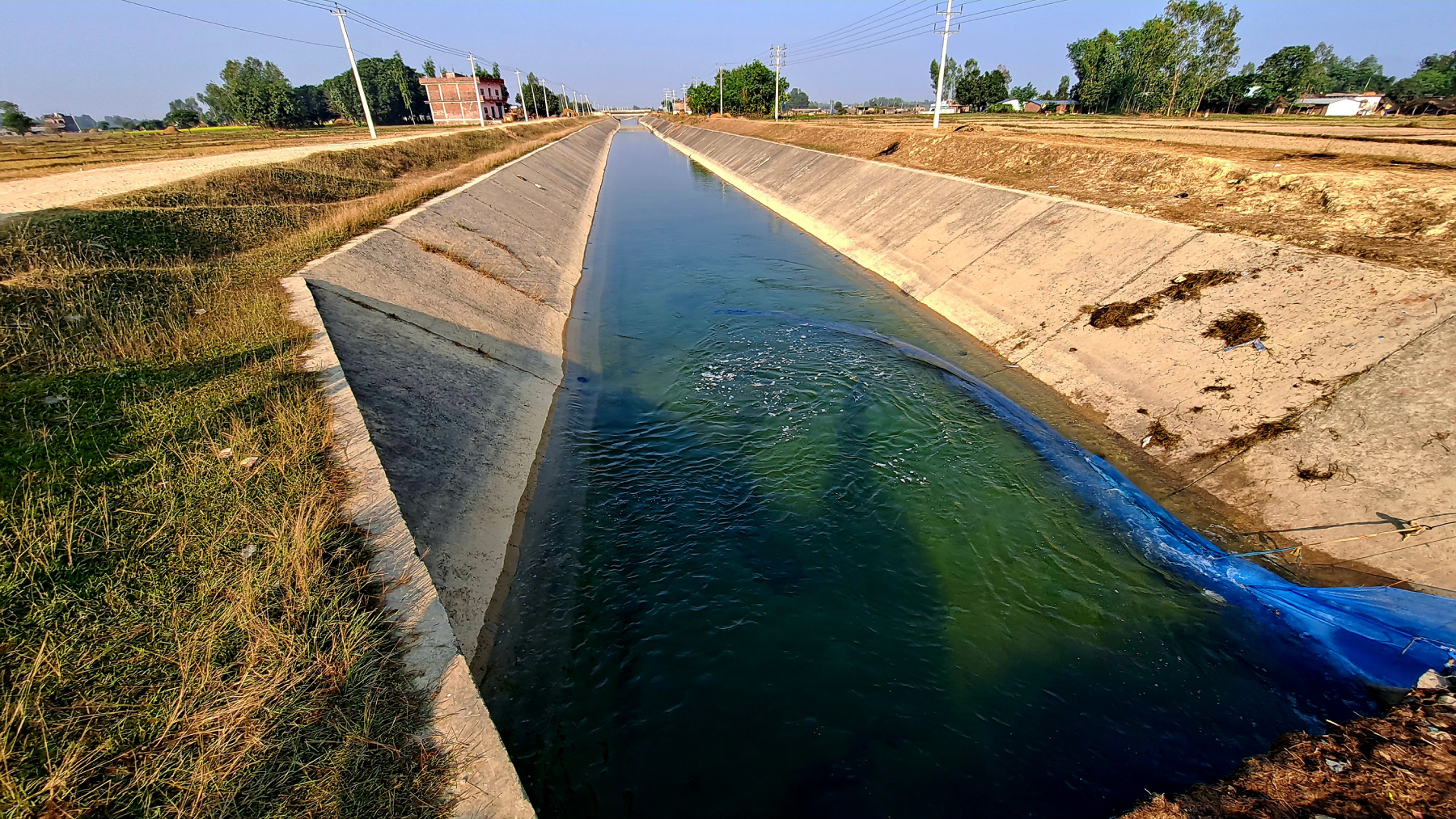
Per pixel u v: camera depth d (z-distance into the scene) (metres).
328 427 7.22
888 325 16.25
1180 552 8.07
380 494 6.33
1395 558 7.06
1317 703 6.06
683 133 83.12
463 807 3.82
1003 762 5.76
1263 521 8.22
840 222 26.64
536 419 11.48
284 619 4.65
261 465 6.36
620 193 40.62
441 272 14.84
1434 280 8.81
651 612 7.52
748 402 12.40
